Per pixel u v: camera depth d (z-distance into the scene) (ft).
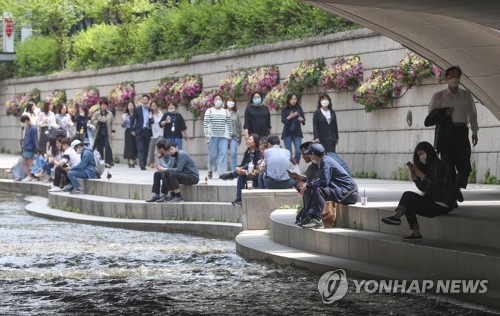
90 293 54.70
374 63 103.30
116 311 49.57
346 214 63.77
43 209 104.99
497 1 51.47
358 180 98.78
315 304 49.90
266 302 50.90
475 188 78.13
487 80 75.66
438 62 76.28
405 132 98.53
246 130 102.73
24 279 59.57
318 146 63.52
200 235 83.66
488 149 87.76
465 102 63.93
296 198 77.10
